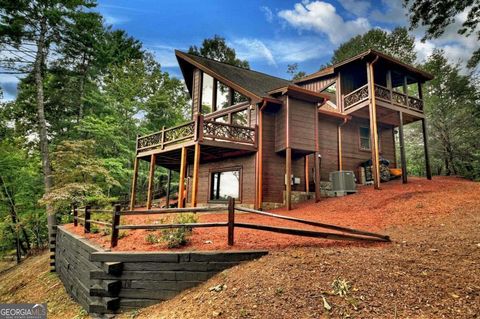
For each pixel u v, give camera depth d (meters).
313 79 15.54
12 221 14.27
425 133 13.06
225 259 3.98
